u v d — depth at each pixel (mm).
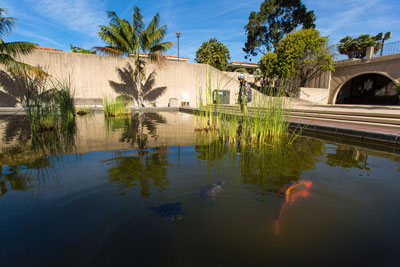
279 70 16375
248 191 1523
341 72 16359
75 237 1019
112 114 8578
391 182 1736
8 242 984
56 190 1515
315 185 1661
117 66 13891
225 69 29359
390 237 1051
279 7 22406
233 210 1271
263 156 2475
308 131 4688
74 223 1127
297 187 1613
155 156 2418
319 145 3150
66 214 1211
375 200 1430
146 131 4242
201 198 1405
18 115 8219
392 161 2340
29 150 2662
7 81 11289
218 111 4512
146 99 14844
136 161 2217
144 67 14125
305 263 880
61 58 12492
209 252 934
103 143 3100
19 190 1520
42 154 2482
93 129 4488
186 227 1104
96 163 2135
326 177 1829
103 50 11734
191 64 15750
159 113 9750
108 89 13820
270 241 1013
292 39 16094
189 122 5895
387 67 13539
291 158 2406
